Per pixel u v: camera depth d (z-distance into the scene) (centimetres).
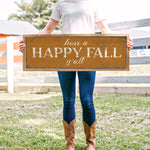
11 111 518
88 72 263
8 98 686
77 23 261
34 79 802
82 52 263
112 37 262
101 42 262
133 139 330
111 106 526
